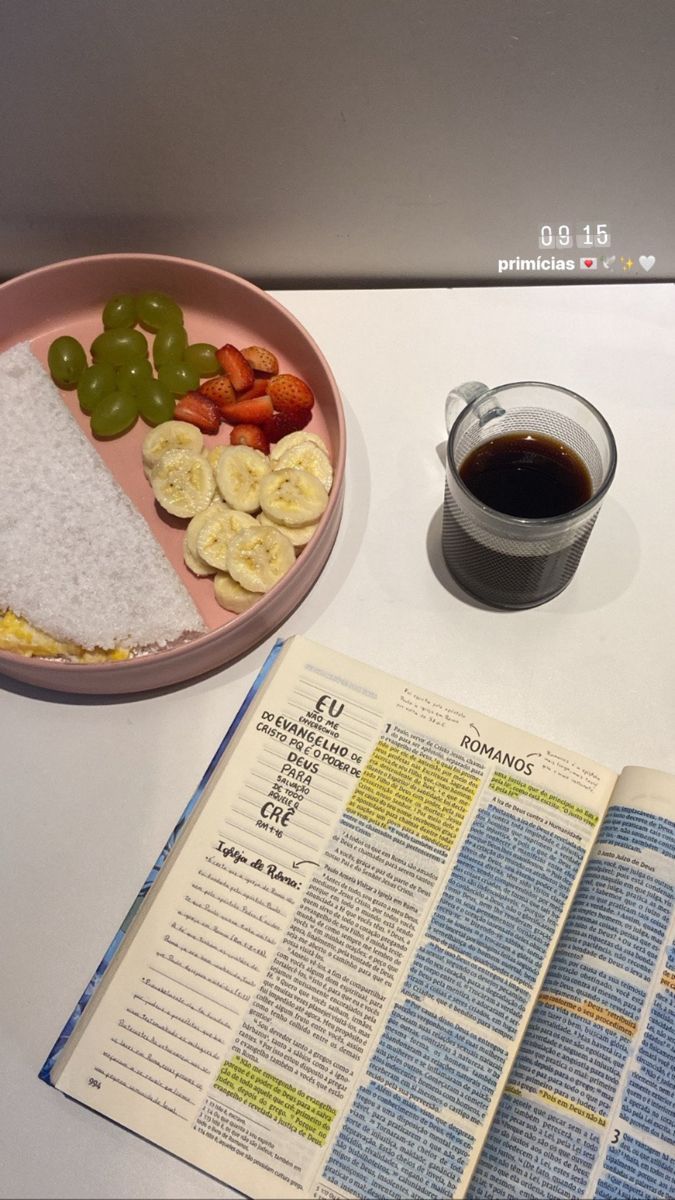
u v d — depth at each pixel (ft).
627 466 2.65
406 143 2.45
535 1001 2.08
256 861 2.20
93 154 2.50
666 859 2.14
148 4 2.10
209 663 2.38
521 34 2.19
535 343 2.81
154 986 2.10
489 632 2.47
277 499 2.45
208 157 2.51
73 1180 1.98
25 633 2.43
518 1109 1.98
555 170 2.53
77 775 2.34
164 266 2.73
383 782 2.28
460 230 2.72
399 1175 1.96
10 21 2.12
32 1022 2.10
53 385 2.74
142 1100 2.02
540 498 2.26
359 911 2.16
